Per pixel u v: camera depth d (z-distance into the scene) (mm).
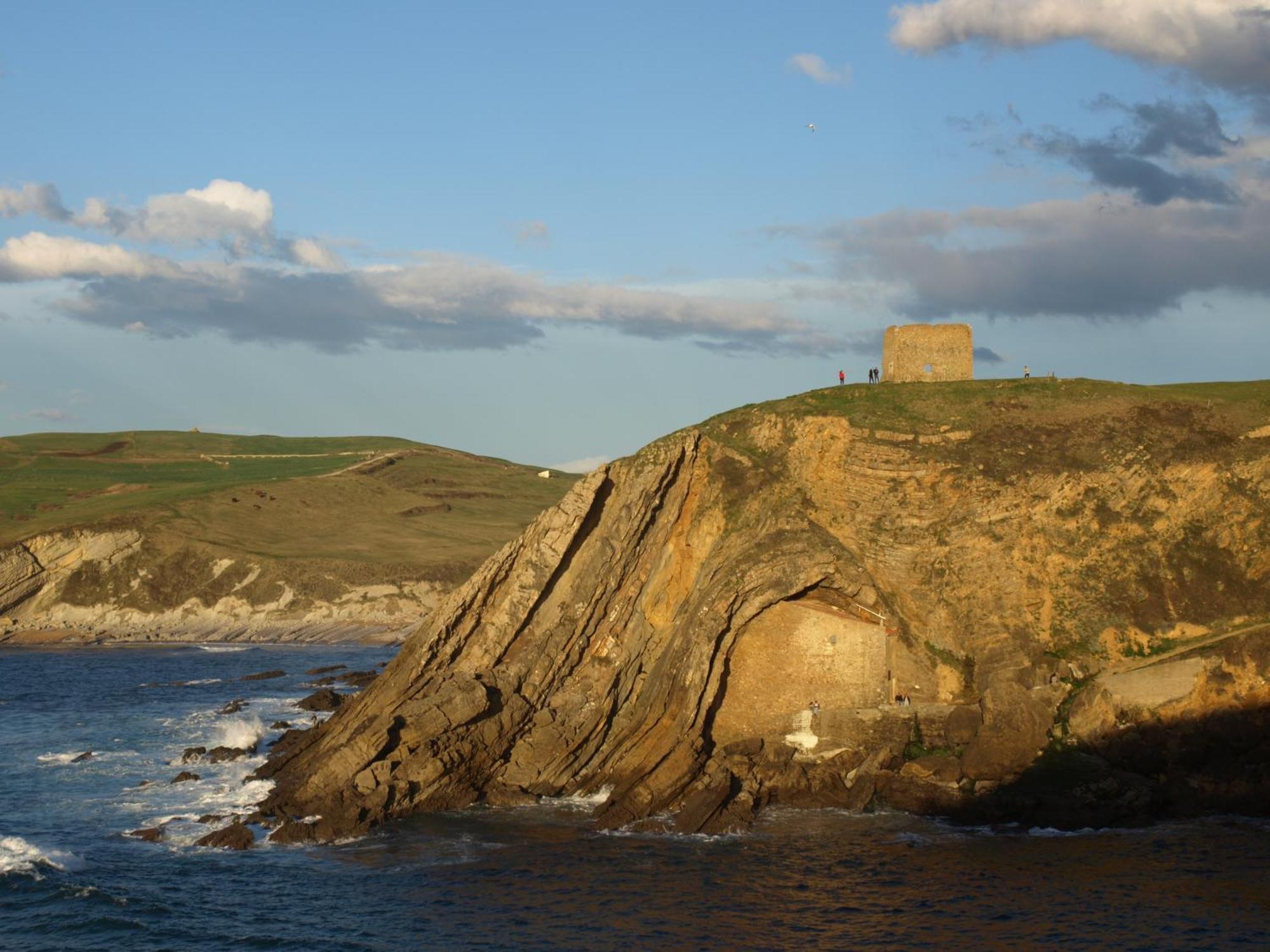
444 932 43000
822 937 41969
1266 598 62281
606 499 68750
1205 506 65625
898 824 55031
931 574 66688
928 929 42469
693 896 46219
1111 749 57625
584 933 42750
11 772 68375
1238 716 56469
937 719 60906
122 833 55344
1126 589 64250
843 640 62812
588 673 66438
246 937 42500
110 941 42188
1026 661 62438
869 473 69750
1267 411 69188
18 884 47562
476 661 65938
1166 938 41094
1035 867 48469
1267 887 45594
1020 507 67188
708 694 61406
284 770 66562
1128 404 71688
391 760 59250
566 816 57594
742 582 62750
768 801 58656
